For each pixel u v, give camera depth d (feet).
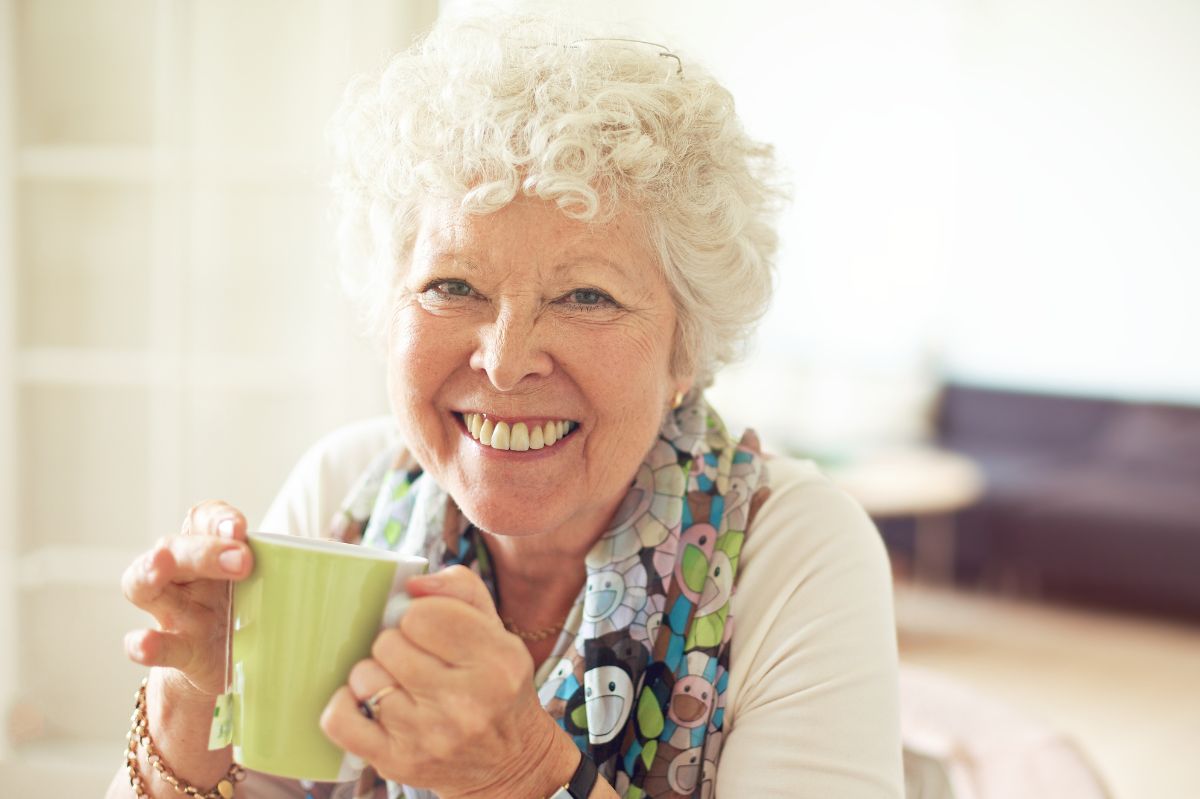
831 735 2.72
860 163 22.24
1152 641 15.19
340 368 6.12
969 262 21.49
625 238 2.67
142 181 6.31
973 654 14.34
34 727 6.38
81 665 6.44
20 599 6.39
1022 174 20.95
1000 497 17.58
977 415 21.11
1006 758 4.19
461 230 2.60
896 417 21.77
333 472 3.63
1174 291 19.61
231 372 6.27
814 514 3.16
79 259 6.40
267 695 2.02
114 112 6.40
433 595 2.05
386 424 3.77
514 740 2.14
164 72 6.23
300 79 6.23
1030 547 17.11
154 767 2.57
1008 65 20.95
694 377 3.14
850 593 2.97
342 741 2.01
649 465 3.12
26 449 6.43
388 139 2.80
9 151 6.26
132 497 6.43
